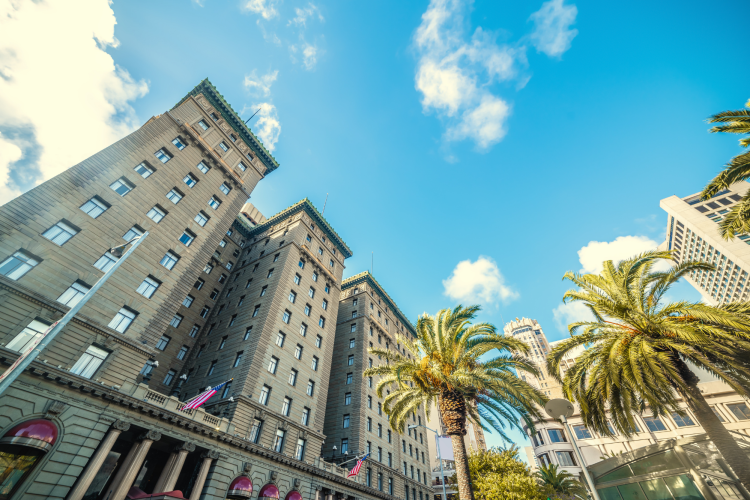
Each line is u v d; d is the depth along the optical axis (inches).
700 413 727.1
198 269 1298.0
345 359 2202.3
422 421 2571.4
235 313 1732.3
